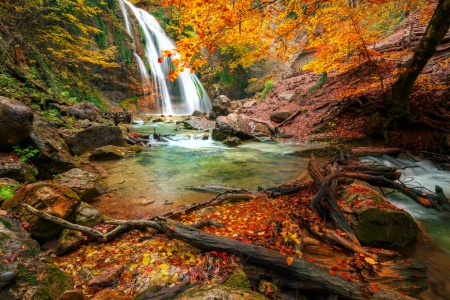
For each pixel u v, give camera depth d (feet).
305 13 21.09
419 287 8.90
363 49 34.65
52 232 10.95
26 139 17.92
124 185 18.92
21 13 36.01
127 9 72.18
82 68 53.67
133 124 51.26
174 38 87.51
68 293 6.84
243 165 25.31
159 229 11.16
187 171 22.91
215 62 87.10
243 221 12.33
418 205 16.52
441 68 33.78
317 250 10.18
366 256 9.87
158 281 8.31
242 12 15.58
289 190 16.35
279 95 58.39
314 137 36.86
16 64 34.35
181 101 83.15
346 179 16.56
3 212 10.82
